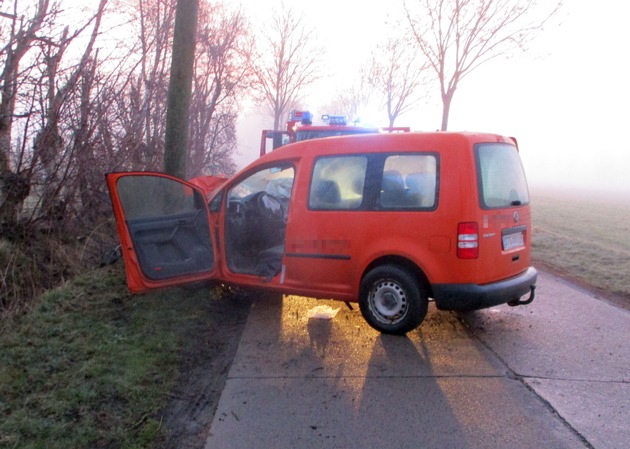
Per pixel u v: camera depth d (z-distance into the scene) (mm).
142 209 5488
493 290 4941
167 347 4809
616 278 7898
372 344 5156
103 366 4285
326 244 5527
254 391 4195
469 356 4887
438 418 3781
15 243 6262
